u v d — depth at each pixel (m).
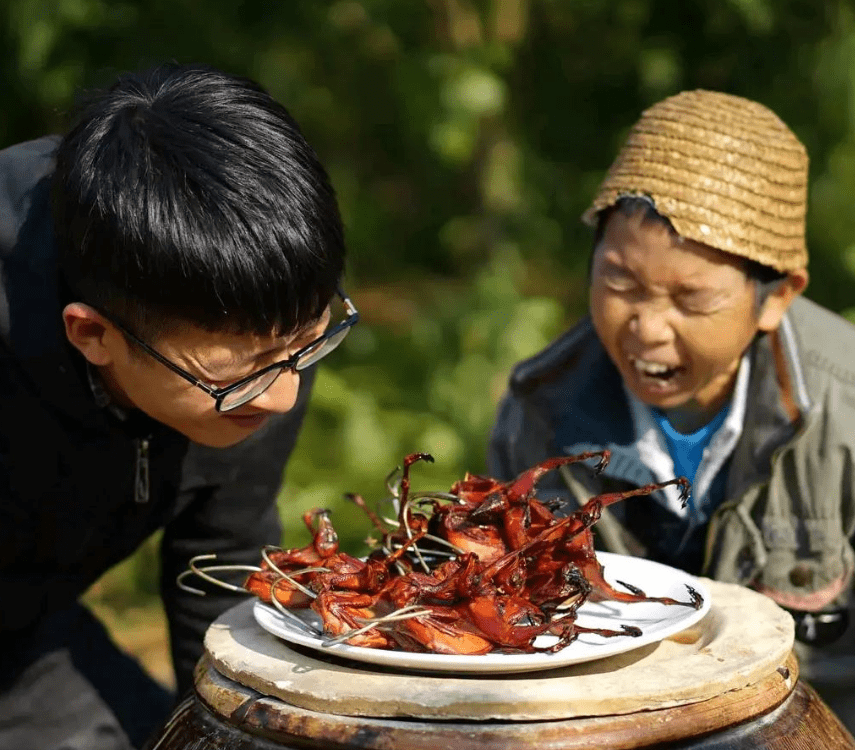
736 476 2.22
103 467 1.99
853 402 2.18
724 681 1.48
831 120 4.32
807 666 2.25
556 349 2.37
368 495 4.49
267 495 2.27
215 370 1.62
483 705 1.42
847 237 4.55
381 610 1.59
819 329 2.26
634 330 2.05
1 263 1.85
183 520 2.30
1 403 1.93
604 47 4.71
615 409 2.31
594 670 1.55
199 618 2.38
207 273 1.55
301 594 1.71
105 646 2.59
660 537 2.33
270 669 1.55
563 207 4.98
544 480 2.37
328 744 1.44
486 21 4.91
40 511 2.05
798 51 4.25
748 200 2.03
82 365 1.85
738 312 2.05
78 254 1.64
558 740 1.41
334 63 5.29
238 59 4.79
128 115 1.68
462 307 5.10
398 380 5.31
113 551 2.22
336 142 6.11
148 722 2.52
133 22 4.61
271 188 1.60
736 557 2.22
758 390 2.21
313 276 1.61
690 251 2.00
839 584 2.22
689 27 4.41
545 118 4.98
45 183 1.89
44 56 4.56
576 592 1.59
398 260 6.37
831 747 1.57
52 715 2.42
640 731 1.42
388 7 4.88
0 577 2.16
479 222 5.43
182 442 2.04
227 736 1.53
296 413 2.18
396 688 1.46
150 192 1.58
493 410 4.68
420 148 5.46
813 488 2.19
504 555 1.60
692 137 2.05
